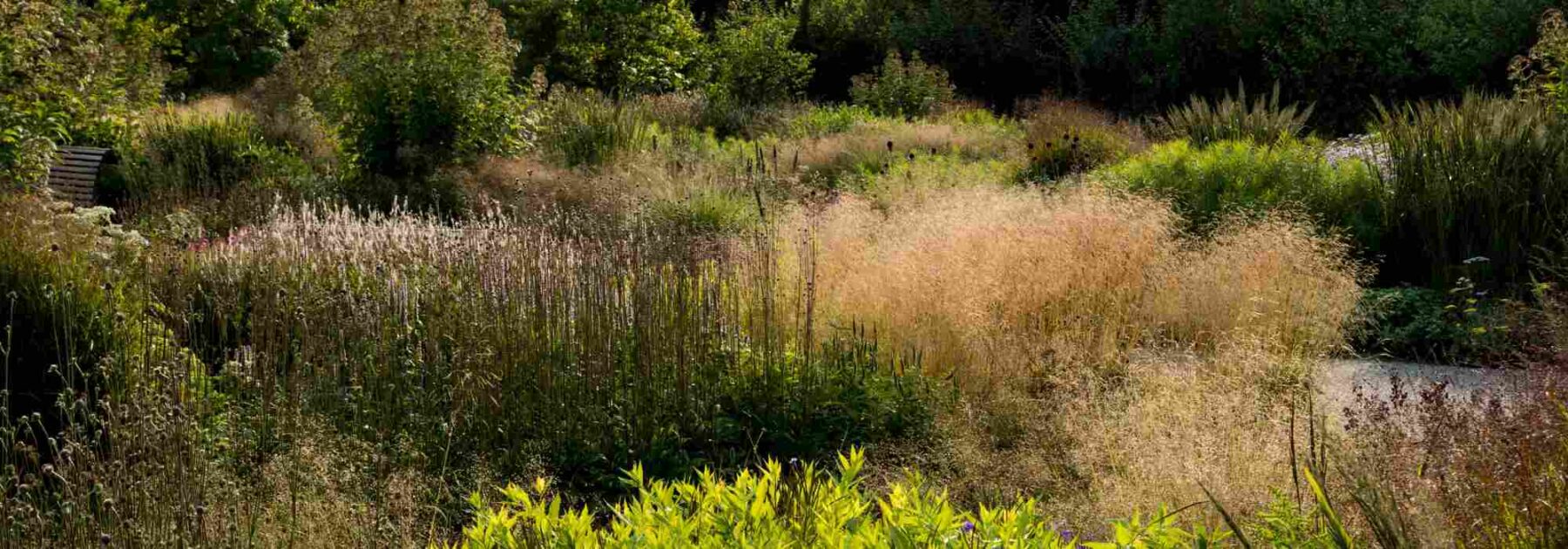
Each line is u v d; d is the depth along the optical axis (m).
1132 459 4.20
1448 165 8.24
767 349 5.40
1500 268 7.81
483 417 4.85
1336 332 6.61
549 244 5.86
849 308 6.29
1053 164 12.42
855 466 3.04
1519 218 7.88
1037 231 7.59
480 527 2.89
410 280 5.77
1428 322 7.10
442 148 12.86
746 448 4.95
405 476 4.19
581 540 2.72
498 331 5.23
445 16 12.98
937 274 6.58
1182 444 4.18
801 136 16.61
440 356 5.21
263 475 4.07
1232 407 4.65
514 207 9.07
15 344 4.75
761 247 6.57
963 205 8.77
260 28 24.86
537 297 5.34
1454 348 6.68
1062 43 23.55
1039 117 16.23
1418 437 3.95
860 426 5.07
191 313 5.44
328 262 6.24
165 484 3.72
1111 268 7.01
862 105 20.17
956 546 2.67
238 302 5.86
